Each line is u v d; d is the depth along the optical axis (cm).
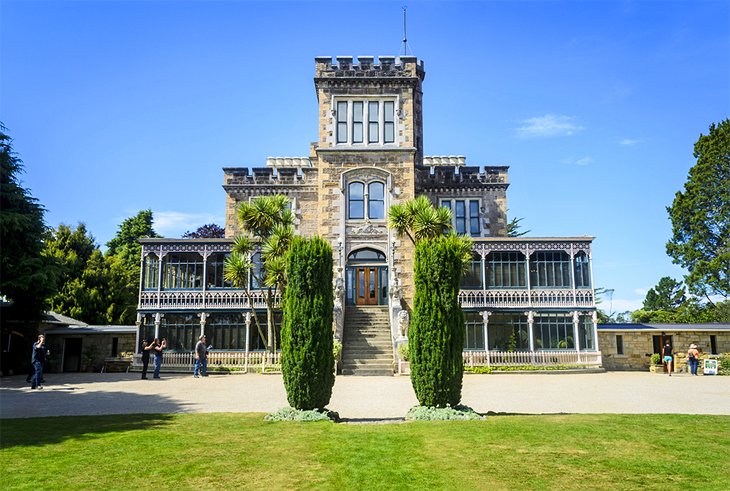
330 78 3388
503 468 861
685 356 3131
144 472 841
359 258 3297
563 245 3228
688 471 850
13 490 754
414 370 1333
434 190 3644
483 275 3177
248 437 1066
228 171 3612
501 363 3041
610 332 3256
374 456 926
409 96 3397
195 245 3225
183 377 2638
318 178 3356
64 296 4209
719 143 4450
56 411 1479
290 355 1309
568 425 1176
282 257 2834
